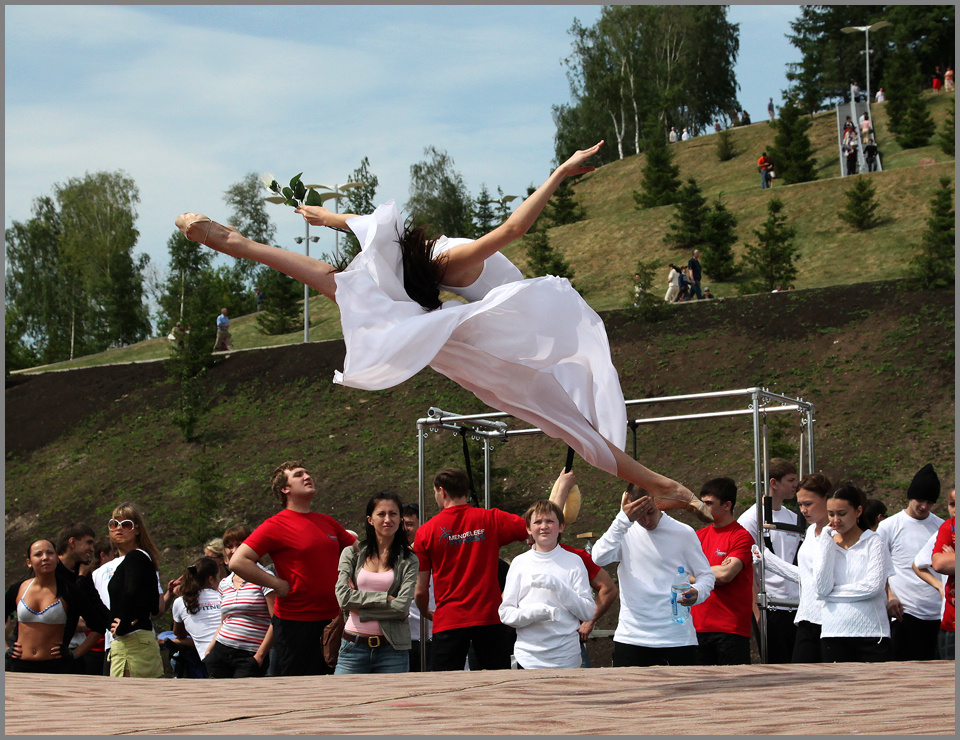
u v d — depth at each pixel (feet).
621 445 12.62
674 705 8.84
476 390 12.67
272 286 120.98
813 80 213.66
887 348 62.34
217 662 21.89
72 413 82.58
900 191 113.70
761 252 97.30
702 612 20.29
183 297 184.55
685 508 12.48
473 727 7.41
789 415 57.31
